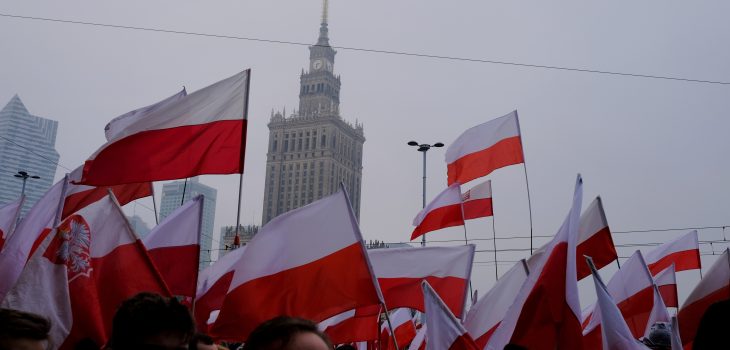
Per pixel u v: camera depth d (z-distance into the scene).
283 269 10.50
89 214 9.12
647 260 18.34
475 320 12.12
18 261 11.45
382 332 19.16
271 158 154.38
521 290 9.81
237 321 10.30
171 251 11.60
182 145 12.52
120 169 12.29
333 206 10.84
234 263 13.27
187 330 3.56
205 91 12.87
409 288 13.38
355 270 10.46
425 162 41.12
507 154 18.91
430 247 13.68
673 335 8.25
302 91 169.38
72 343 8.17
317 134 152.50
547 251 9.91
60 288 8.10
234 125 12.70
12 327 4.21
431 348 9.73
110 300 8.90
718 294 9.65
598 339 11.85
